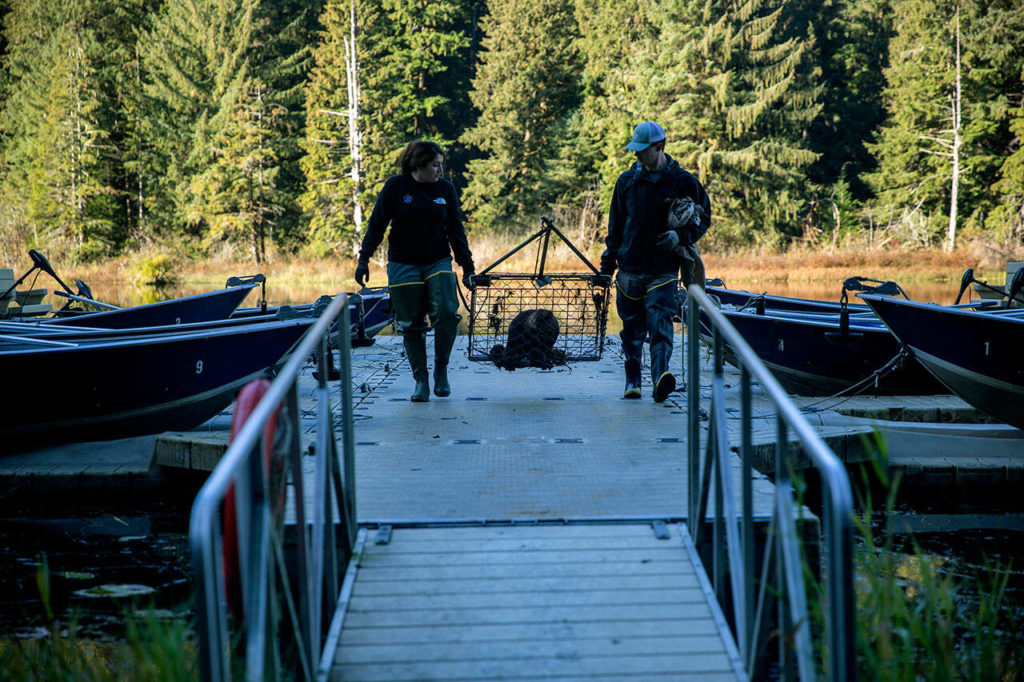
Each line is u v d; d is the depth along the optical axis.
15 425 6.17
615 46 44.28
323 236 41.84
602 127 42.59
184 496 5.82
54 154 44.09
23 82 53.81
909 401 7.57
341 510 3.39
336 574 3.21
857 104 45.66
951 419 7.19
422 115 47.56
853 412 7.07
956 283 31.31
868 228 41.19
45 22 54.78
